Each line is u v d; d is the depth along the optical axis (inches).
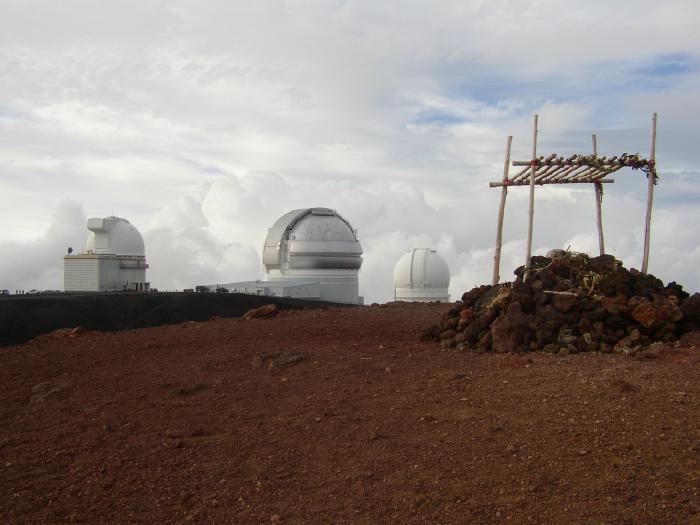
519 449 342.0
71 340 751.1
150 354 639.8
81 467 358.0
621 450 329.7
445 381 470.9
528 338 570.6
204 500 314.5
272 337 686.5
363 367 525.7
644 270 651.5
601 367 477.7
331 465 343.0
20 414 469.4
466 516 283.7
